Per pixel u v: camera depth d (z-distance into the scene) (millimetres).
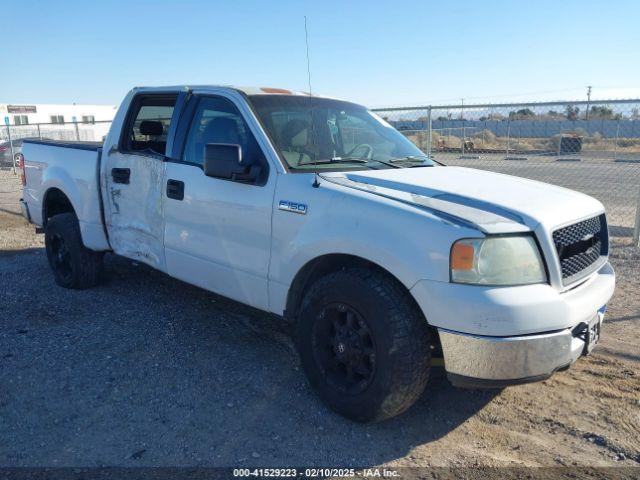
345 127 4414
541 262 2963
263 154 3768
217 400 3604
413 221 2980
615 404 3596
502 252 2867
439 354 3283
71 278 5699
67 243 5605
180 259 4371
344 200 3277
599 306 3221
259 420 3383
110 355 4230
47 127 35938
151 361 4137
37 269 6641
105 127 37281
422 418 3447
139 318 4988
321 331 3400
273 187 3643
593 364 4156
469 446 3164
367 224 3127
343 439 3205
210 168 3682
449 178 3758
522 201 3238
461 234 2840
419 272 2904
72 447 3078
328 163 3908
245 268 3855
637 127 21547
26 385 3756
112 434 3209
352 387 3285
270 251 3666
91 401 3566
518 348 2799
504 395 3730
